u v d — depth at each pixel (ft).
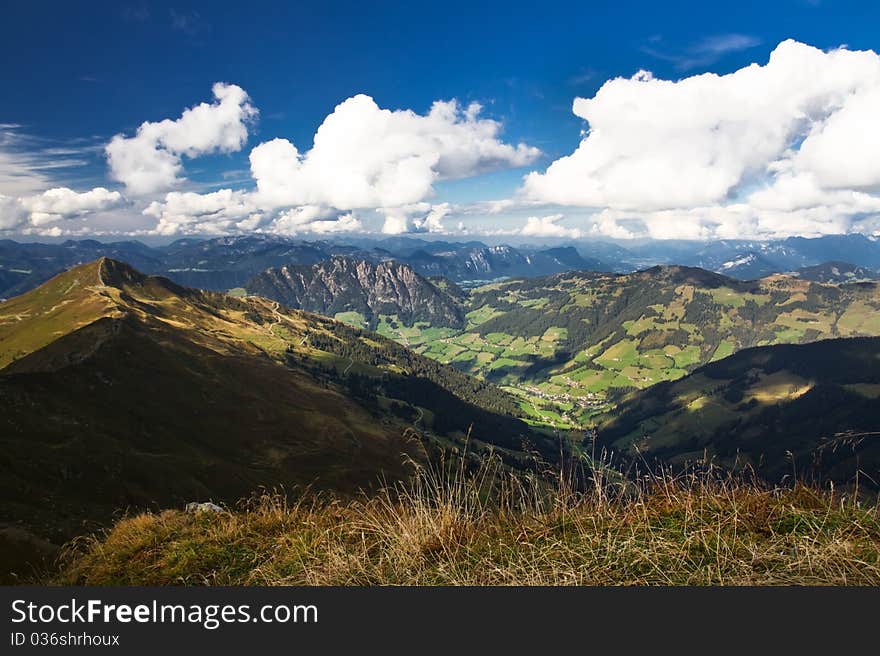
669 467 22.81
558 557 19.61
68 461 233.14
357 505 27.12
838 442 21.27
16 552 63.41
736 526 19.26
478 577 19.29
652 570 18.07
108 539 32.32
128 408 335.47
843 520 18.57
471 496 23.30
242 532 28.71
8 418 255.09
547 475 23.79
